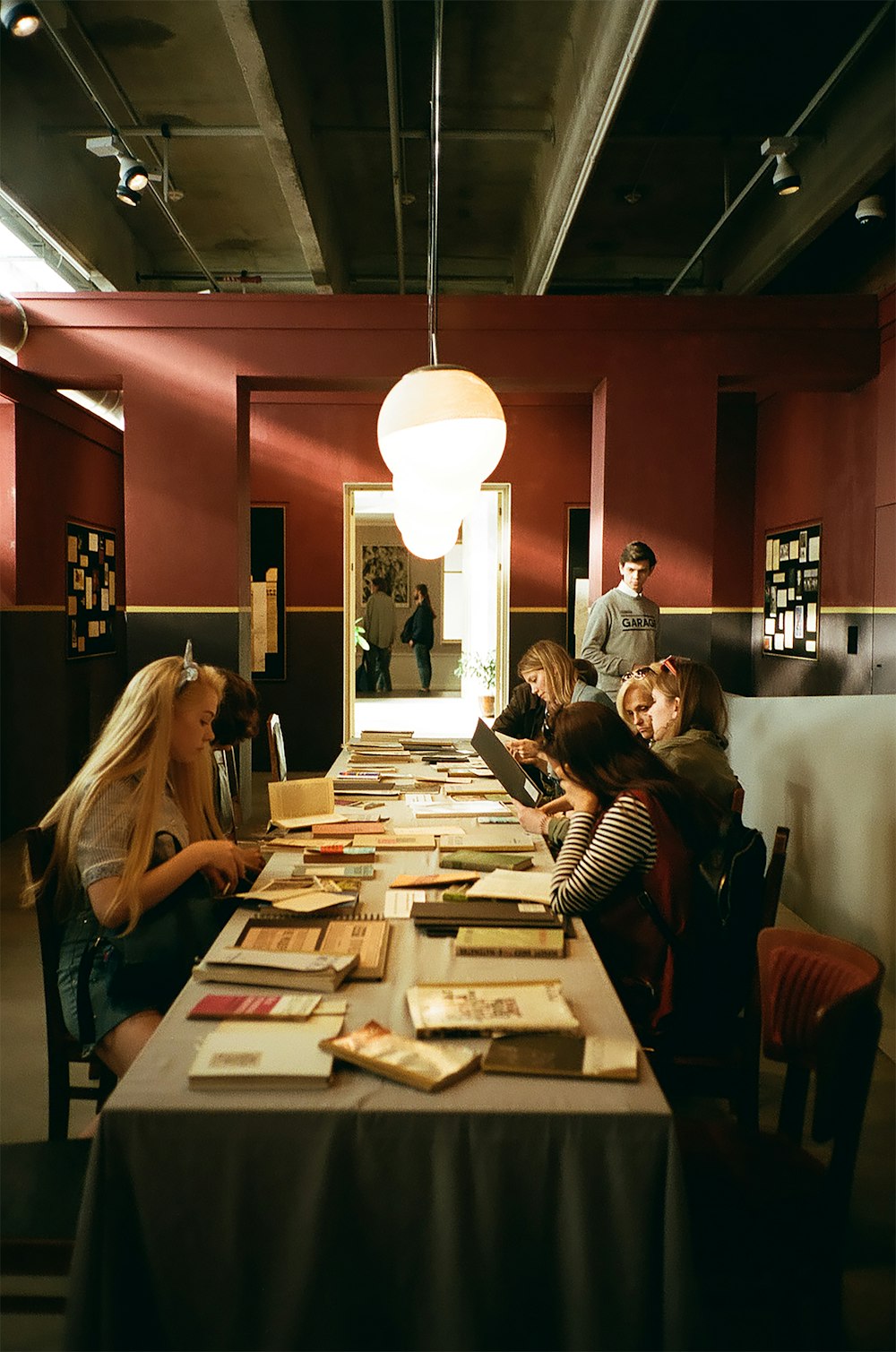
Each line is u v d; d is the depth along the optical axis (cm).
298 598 880
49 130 615
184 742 224
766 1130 280
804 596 771
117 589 912
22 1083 308
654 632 552
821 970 187
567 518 889
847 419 690
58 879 220
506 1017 159
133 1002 206
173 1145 133
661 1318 133
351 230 827
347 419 869
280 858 271
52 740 732
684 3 495
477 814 323
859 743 401
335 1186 134
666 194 726
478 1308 134
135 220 790
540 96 612
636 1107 135
